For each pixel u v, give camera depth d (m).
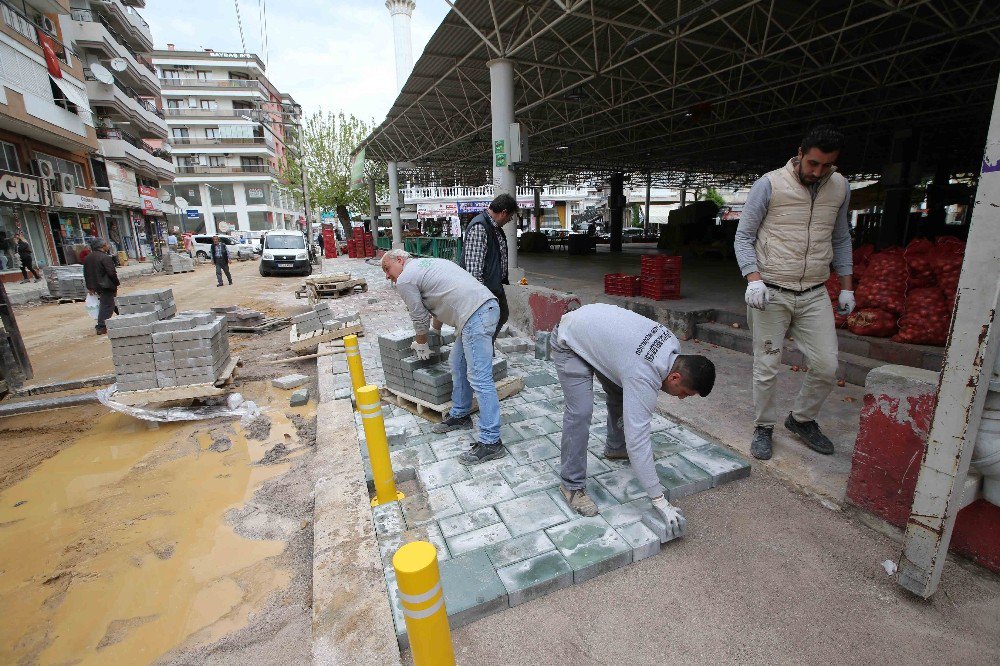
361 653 1.93
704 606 2.14
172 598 2.49
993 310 1.70
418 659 1.34
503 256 4.45
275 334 8.46
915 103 14.39
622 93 13.18
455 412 3.87
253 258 33.78
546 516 2.72
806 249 2.80
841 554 2.40
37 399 5.44
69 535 3.06
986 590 2.13
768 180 2.82
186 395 4.68
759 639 1.96
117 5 27.22
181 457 4.04
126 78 29.94
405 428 3.97
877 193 16.89
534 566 2.32
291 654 2.10
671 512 2.46
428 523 2.71
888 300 4.53
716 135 16.98
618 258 17.83
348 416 4.30
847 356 4.62
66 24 22.20
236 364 5.82
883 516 2.51
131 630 2.29
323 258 26.20
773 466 3.11
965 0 8.63
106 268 8.85
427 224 45.81
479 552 2.44
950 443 1.88
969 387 1.80
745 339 5.55
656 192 61.44
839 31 8.31
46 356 7.58
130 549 2.89
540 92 12.65
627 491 2.93
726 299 7.24
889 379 2.39
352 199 31.12
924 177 29.06
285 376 5.93
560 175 32.34
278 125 55.81
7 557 2.88
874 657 1.86
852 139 18.73
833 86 13.72
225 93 48.19
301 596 2.45
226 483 3.59
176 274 22.41
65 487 3.65
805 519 2.67
